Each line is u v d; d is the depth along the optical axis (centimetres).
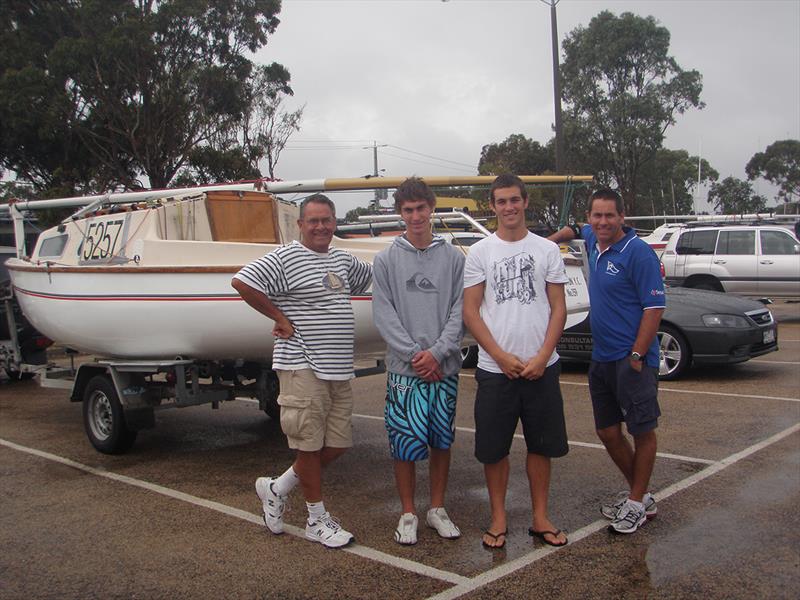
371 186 750
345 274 433
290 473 435
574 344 939
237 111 2439
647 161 3822
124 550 430
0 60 2139
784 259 1486
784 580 369
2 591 379
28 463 630
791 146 5647
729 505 473
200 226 641
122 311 586
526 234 418
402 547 421
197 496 529
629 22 3391
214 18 2267
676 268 1595
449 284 423
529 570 387
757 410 733
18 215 902
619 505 455
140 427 635
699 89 3412
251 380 751
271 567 400
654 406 425
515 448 636
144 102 2238
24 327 995
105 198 772
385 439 686
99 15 2111
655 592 360
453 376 426
